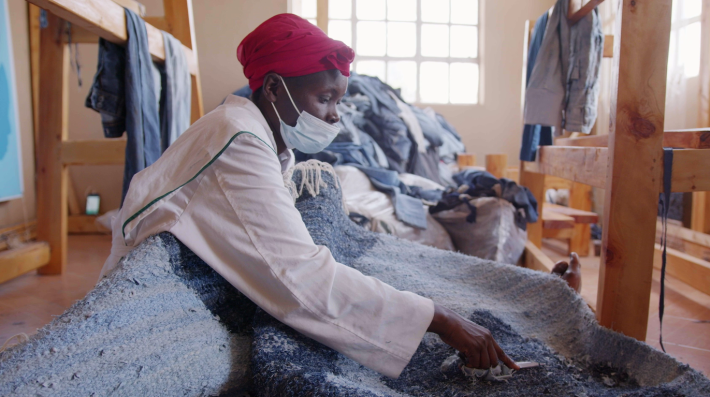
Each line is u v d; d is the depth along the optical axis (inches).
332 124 44.8
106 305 32.9
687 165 51.9
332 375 33.2
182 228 37.7
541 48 89.1
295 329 36.7
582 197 136.5
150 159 73.2
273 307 36.1
